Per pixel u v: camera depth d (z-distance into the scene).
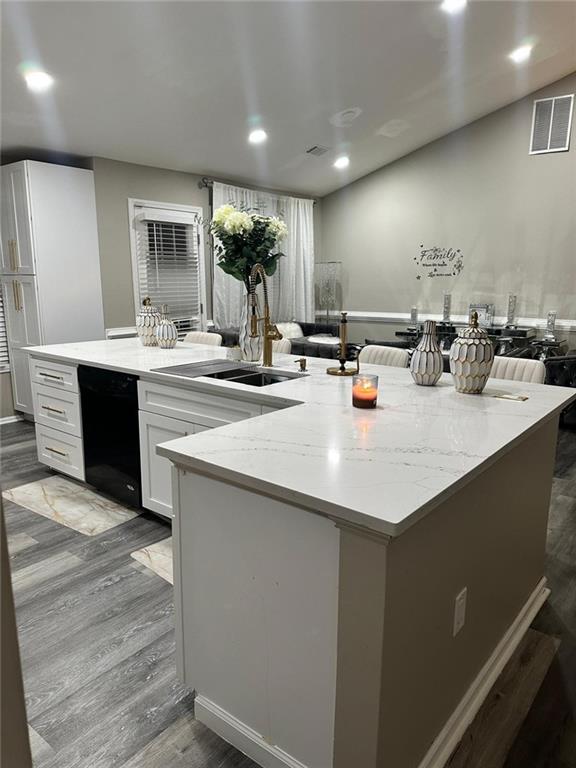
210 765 1.50
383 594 1.14
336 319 7.43
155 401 2.74
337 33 3.59
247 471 1.34
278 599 1.36
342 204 7.16
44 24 2.89
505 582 1.88
